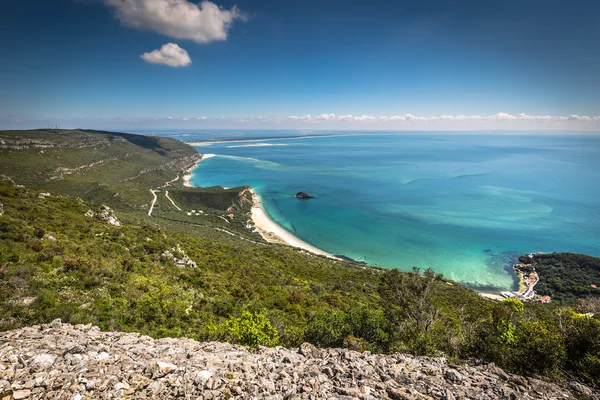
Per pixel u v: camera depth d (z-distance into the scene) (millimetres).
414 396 8617
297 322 31375
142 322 25141
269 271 61438
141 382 8148
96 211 63469
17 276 25422
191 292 37062
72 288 27156
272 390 8477
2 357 8922
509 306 16688
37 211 48750
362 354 12805
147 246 49156
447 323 23266
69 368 8656
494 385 9906
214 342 14945
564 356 11953
